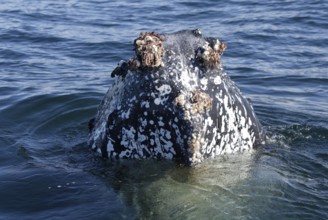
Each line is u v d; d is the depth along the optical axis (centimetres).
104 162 904
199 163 848
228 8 2867
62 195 849
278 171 898
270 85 1686
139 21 2595
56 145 1059
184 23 2552
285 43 2216
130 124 865
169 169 850
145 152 868
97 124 944
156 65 838
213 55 862
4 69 1822
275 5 2917
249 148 923
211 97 848
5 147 1059
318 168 948
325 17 2623
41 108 1312
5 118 1241
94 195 838
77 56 2009
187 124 816
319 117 1312
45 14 2745
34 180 898
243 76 1773
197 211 768
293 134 1131
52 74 1755
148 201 798
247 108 920
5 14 2738
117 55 2020
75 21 2595
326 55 2047
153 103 838
